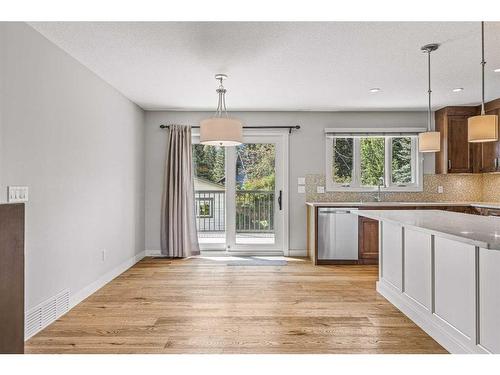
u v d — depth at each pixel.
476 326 2.11
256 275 4.39
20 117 2.47
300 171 5.62
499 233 2.00
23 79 2.50
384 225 3.59
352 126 5.62
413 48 3.08
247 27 2.68
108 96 4.09
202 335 2.63
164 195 5.43
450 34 2.80
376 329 2.75
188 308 3.21
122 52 3.13
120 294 3.62
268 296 3.56
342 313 3.09
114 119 4.28
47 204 2.81
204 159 5.69
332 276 4.34
